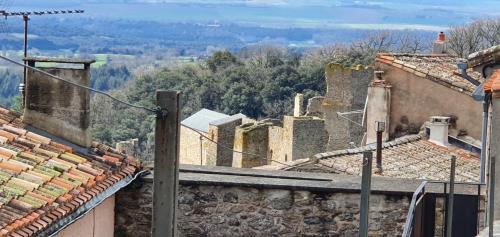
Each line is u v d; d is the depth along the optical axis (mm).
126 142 40594
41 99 13078
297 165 21188
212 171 14211
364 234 8734
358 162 21156
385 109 25359
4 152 11602
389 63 25484
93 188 11766
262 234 13250
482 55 15891
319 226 13172
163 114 7836
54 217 10312
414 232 11031
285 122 44531
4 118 13164
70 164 12094
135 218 13336
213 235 13328
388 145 22609
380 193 12992
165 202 7898
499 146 12289
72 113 13047
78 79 13031
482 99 15953
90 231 12000
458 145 23500
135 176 13125
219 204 13273
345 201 13109
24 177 11055
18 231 9539
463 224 12758
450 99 24344
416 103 25000
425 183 12547
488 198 11656
